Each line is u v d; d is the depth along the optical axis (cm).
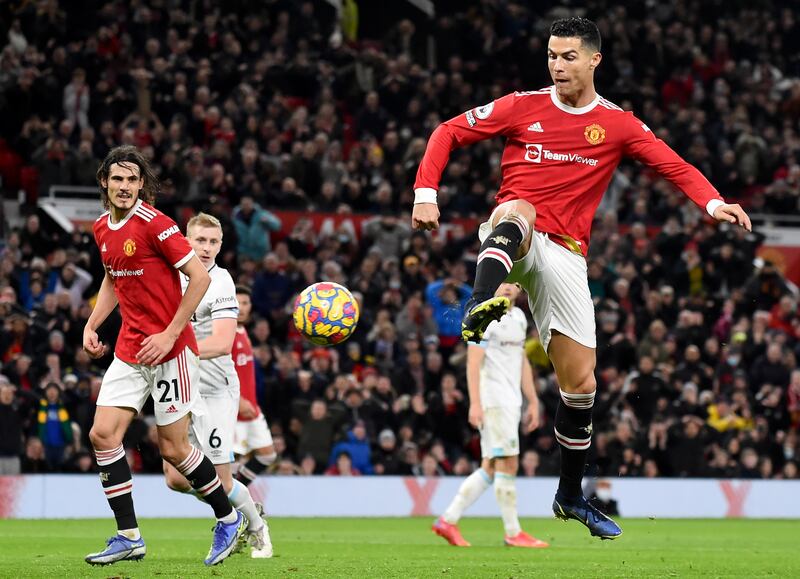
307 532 4662
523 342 3984
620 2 10150
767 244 8806
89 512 5494
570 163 2411
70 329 6119
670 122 9238
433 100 8844
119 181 2528
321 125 8306
